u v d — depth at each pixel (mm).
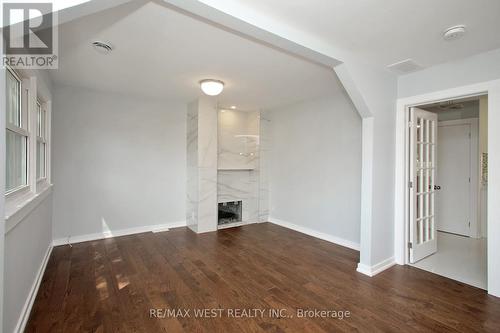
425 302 2266
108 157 4000
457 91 2600
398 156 3094
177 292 2400
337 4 1717
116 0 1388
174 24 1992
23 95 2275
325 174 4148
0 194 1332
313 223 4352
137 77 3236
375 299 2312
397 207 3117
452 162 4609
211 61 2709
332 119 4027
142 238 4020
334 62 2453
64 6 1303
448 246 3826
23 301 1970
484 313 2100
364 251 2891
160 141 4461
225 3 1657
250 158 5348
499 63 2338
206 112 4406
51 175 3537
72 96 3697
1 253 1350
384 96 2912
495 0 1657
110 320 1962
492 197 2365
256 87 3619
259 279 2691
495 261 2350
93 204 3898
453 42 2234
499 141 2326
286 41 2025
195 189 4418
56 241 3609
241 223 5074
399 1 1678
